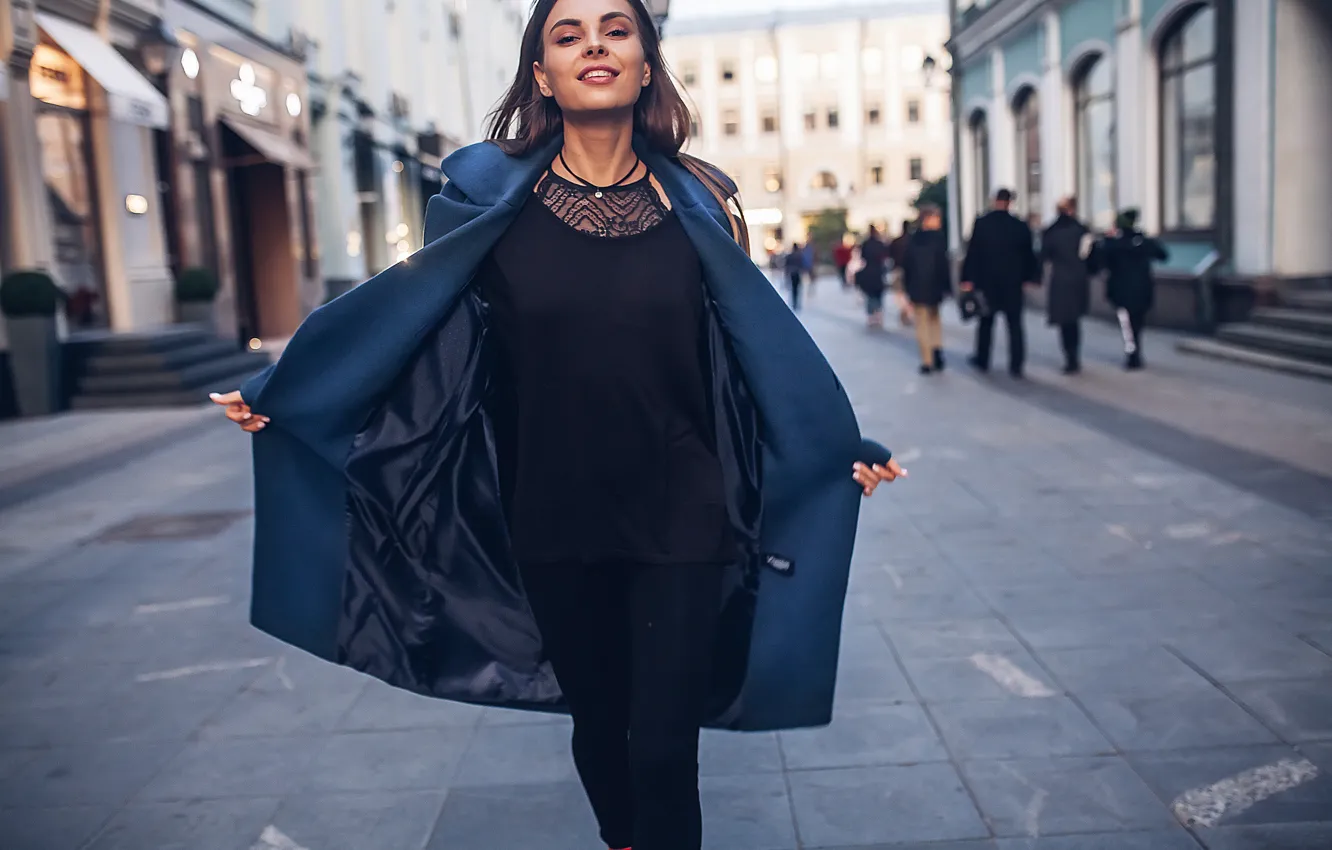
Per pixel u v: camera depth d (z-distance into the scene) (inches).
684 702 76.4
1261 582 179.3
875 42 2410.2
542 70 80.9
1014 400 381.4
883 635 164.7
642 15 80.5
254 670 163.3
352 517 85.7
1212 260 508.1
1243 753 122.3
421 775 127.1
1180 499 235.1
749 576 88.1
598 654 83.7
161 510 274.5
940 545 210.8
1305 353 412.5
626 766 88.0
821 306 976.9
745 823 112.3
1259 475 251.4
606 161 80.0
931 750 126.7
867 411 372.5
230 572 216.8
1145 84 592.1
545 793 121.4
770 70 2448.3
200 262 607.2
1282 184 473.4
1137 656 151.4
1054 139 729.0
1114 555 198.4
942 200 1198.9
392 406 83.5
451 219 80.0
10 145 459.8
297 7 795.4
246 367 556.4
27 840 115.6
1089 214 700.7
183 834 115.9
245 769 130.6
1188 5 541.0
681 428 78.6
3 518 272.5
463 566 87.7
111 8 513.3
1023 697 140.0
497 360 82.4
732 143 2466.8
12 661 171.6
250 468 327.9
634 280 76.5
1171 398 365.1
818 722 89.3
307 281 760.3
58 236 502.6
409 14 1114.1
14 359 450.3
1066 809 112.3
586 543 78.2
